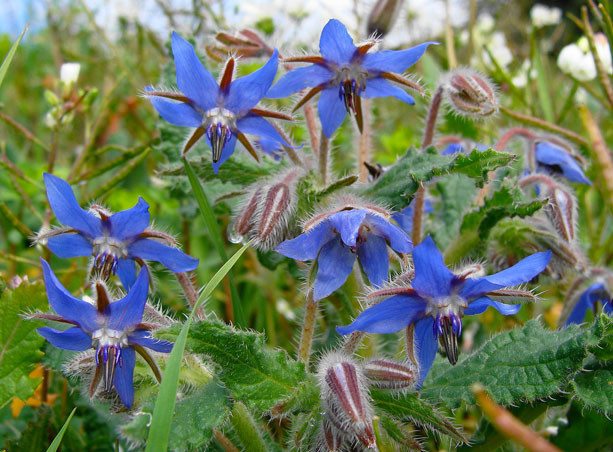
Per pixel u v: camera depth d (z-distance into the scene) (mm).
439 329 78
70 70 160
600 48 169
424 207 131
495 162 98
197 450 78
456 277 78
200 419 78
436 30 273
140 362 91
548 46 302
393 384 83
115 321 80
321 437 83
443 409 95
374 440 75
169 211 189
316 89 100
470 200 143
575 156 129
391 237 87
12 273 161
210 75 93
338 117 102
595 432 102
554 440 105
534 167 128
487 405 49
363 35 143
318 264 87
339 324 124
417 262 76
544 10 271
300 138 202
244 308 160
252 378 81
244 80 94
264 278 163
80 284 150
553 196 118
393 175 107
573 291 122
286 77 97
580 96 226
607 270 119
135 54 262
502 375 91
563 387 89
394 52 95
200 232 181
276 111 97
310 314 101
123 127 254
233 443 99
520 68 241
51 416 107
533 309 157
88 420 113
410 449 88
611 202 126
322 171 114
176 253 93
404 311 81
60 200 87
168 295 159
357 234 85
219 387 83
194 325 78
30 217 182
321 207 106
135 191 189
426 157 105
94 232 90
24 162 188
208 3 205
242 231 99
